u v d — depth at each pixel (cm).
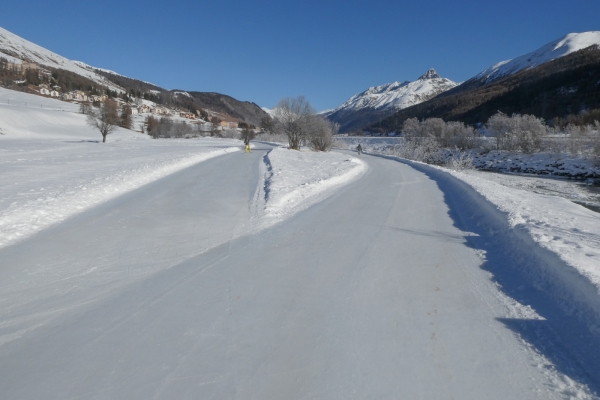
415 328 358
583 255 480
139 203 904
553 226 649
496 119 3981
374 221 794
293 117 3766
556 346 328
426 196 1141
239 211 845
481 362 305
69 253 552
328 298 421
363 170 1942
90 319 366
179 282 458
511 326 363
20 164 1667
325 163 2028
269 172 1484
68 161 1838
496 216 773
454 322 370
